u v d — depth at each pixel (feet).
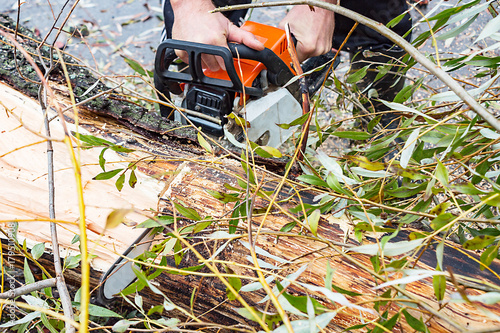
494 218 2.43
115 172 2.88
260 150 2.62
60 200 3.45
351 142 6.67
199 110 4.21
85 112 3.92
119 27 9.94
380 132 3.48
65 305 1.98
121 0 10.68
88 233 3.32
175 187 3.38
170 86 4.30
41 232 3.43
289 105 4.48
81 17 10.17
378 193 2.77
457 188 2.00
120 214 1.35
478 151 2.57
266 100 4.23
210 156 3.74
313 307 1.70
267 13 9.85
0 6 10.48
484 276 2.65
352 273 2.72
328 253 2.83
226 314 3.04
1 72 3.98
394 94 6.29
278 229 3.02
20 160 3.61
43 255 3.44
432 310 1.73
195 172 3.48
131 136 3.86
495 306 2.45
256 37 4.33
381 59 5.86
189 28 4.15
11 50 4.18
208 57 3.97
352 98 5.17
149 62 9.11
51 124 3.76
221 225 2.77
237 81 3.78
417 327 2.07
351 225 2.94
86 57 9.18
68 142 1.48
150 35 9.77
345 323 2.62
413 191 2.62
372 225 2.14
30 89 3.96
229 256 2.94
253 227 3.04
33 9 10.37
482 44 8.18
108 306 3.65
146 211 3.30
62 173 3.53
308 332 1.72
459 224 2.90
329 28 4.89
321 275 2.76
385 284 1.71
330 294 1.67
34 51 4.31
